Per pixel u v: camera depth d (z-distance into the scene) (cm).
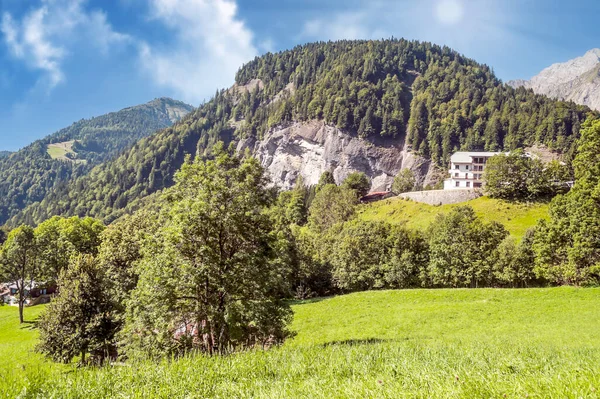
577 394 454
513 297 4316
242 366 815
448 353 962
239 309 2022
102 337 2573
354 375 688
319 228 11794
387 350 1034
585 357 866
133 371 743
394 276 7006
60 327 2588
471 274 6606
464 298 4638
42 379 662
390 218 11612
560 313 3425
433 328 3288
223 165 2423
